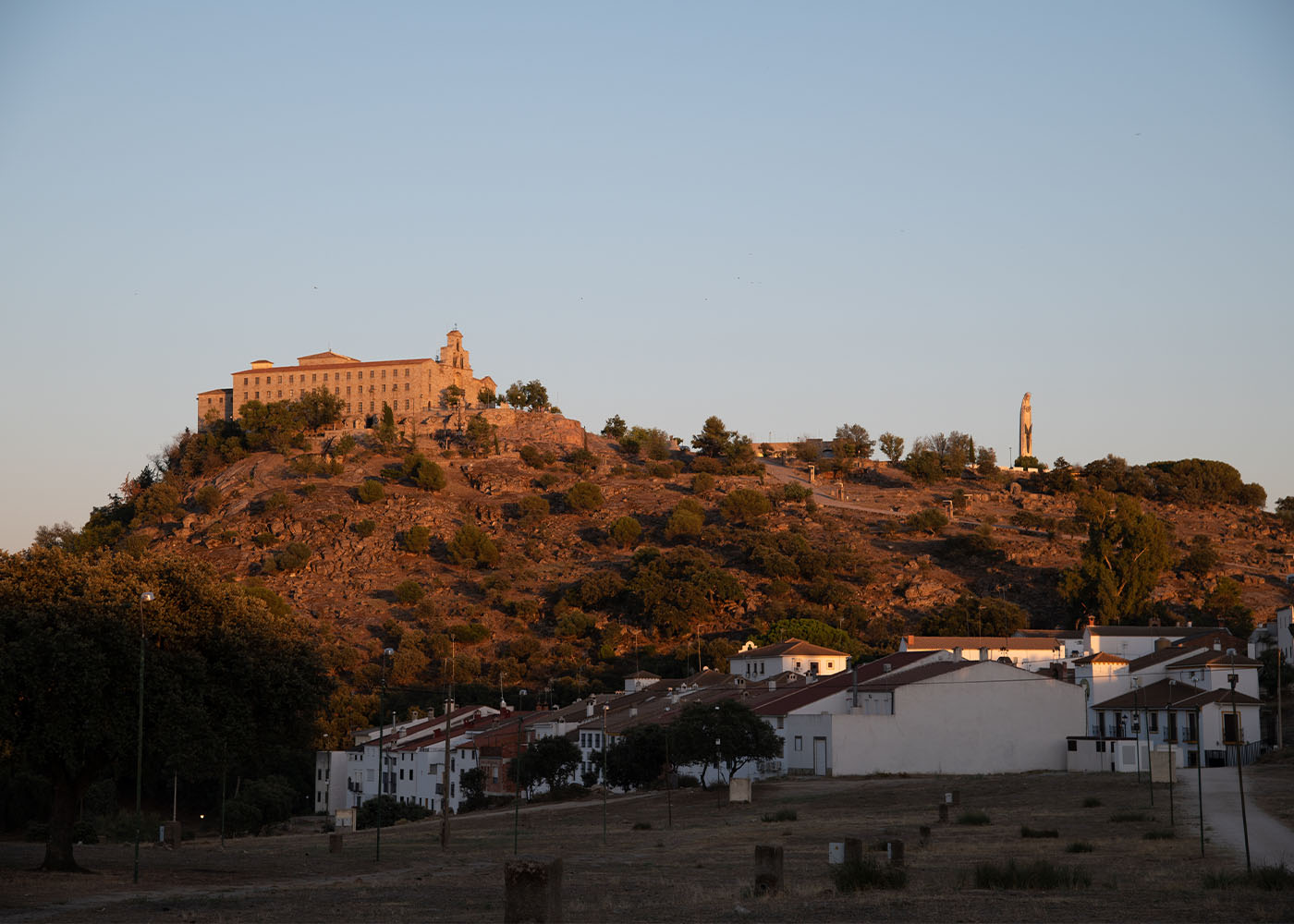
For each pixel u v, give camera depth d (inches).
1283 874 1652.3
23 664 2210.9
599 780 4909.0
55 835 2341.3
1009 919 1427.2
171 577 2461.9
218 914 1667.1
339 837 2856.8
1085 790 3373.5
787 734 4441.4
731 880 1973.4
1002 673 4350.4
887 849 2219.5
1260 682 5329.7
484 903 1742.1
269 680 2452.0
